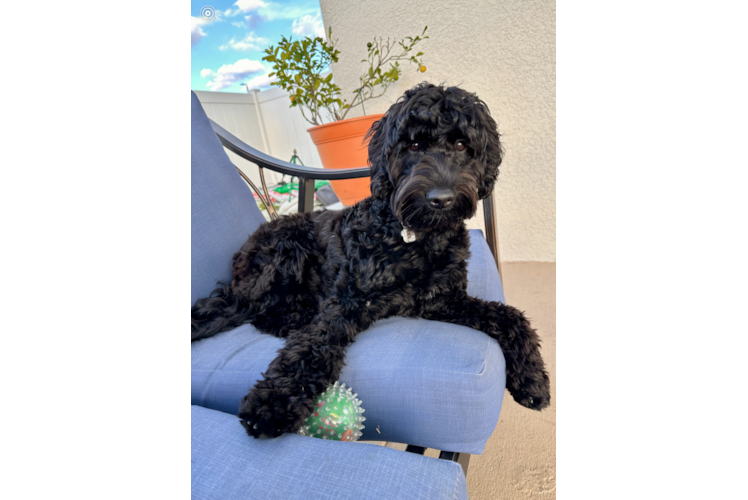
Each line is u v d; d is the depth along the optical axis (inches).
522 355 53.6
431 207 55.6
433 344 49.1
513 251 145.7
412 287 61.4
